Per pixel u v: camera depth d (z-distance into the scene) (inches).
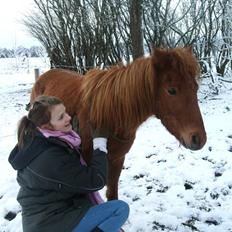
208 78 407.5
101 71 124.6
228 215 151.0
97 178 95.2
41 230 93.9
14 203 171.8
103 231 96.9
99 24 452.4
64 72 159.3
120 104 115.6
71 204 96.6
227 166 194.9
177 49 110.0
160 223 148.4
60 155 90.7
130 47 434.6
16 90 590.9
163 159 212.1
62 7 473.7
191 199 165.3
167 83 107.0
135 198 171.6
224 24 429.4
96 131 118.9
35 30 525.7
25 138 93.3
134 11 363.6
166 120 111.5
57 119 93.2
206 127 262.2
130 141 126.6
